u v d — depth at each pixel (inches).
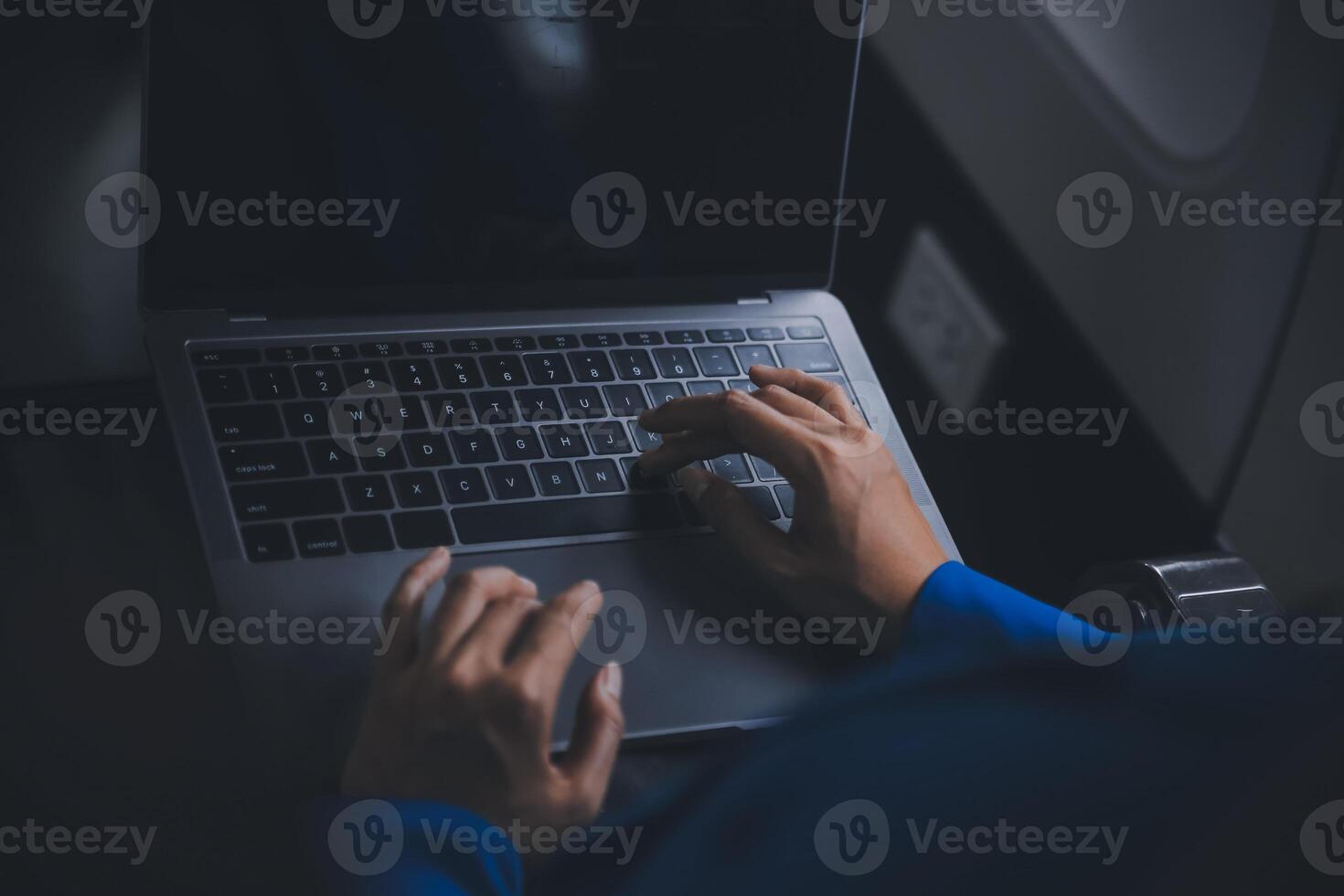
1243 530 48.4
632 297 33.0
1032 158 42.9
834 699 19.3
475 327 31.0
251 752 24.8
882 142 45.2
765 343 33.3
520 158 30.7
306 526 26.0
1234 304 40.7
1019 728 17.2
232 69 27.8
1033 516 38.0
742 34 31.7
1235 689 16.4
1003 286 43.8
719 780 19.3
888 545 26.8
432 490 27.3
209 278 28.9
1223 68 40.0
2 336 29.2
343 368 28.9
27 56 27.5
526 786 21.3
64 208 28.9
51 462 29.5
